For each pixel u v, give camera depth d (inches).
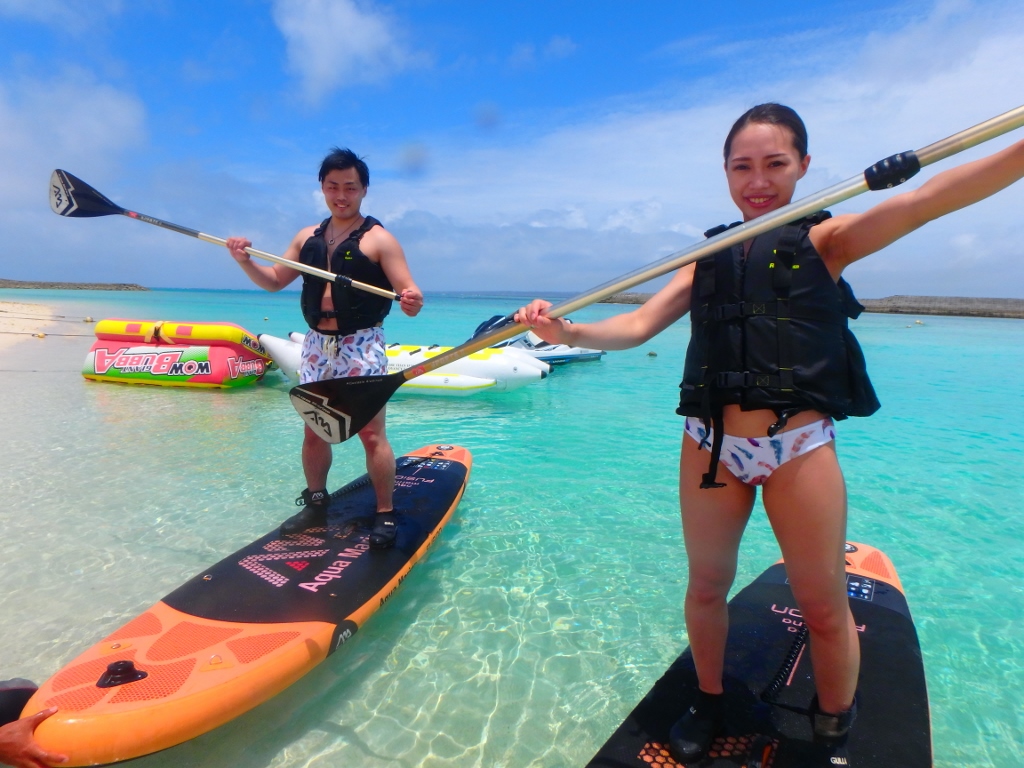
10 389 332.2
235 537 157.0
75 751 79.4
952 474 210.8
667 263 72.2
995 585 138.2
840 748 77.4
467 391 342.6
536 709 99.3
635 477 204.5
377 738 92.9
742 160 74.6
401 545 134.8
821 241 70.2
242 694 90.2
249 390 349.4
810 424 69.2
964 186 57.8
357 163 132.0
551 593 132.7
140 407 299.0
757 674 91.8
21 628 116.3
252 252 135.4
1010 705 100.9
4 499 177.8
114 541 153.4
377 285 135.1
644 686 104.7
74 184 144.5
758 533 162.6
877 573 120.9
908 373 444.5
